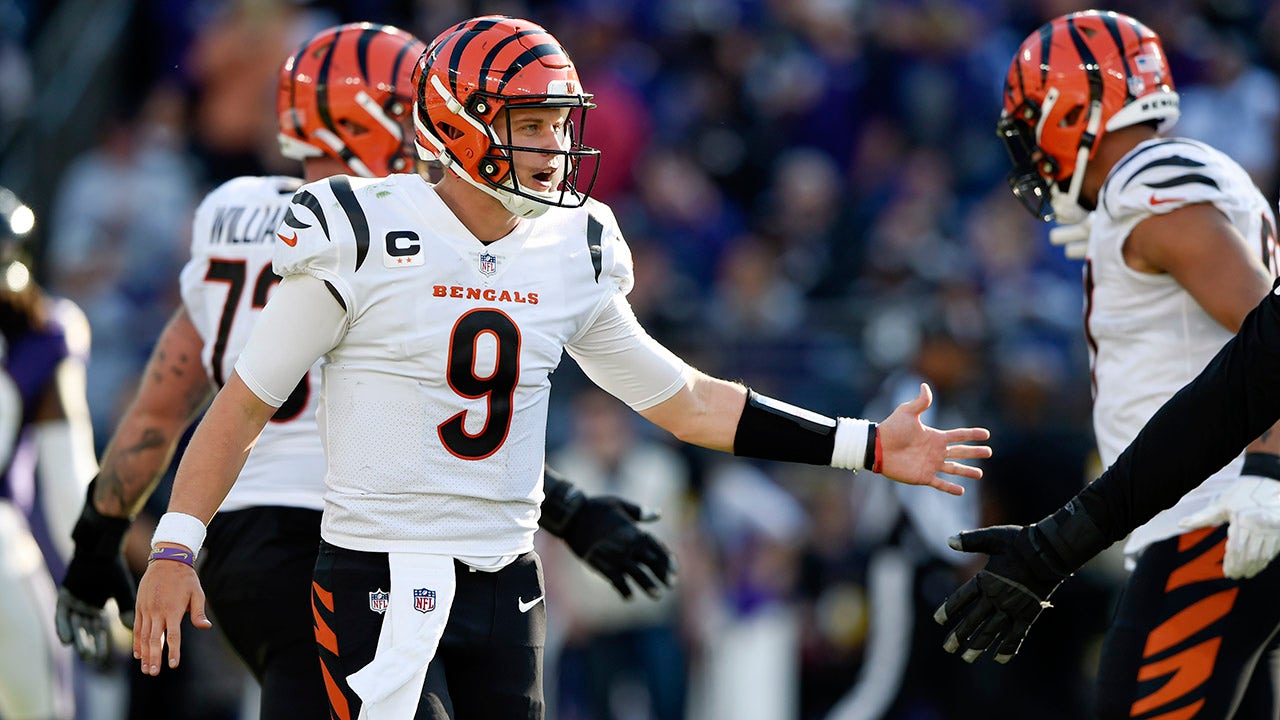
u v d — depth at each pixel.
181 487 11.64
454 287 11.77
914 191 35.59
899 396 23.94
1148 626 14.02
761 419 13.09
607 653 27.44
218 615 14.39
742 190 38.31
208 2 41.50
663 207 36.41
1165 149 14.02
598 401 27.58
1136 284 14.17
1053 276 33.84
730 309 32.94
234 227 14.70
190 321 14.91
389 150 15.07
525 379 11.95
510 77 11.66
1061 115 14.78
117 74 41.38
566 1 41.06
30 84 39.53
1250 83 39.06
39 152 38.84
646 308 32.72
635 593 27.59
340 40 15.14
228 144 38.28
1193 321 14.01
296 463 14.20
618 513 16.52
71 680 20.84
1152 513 12.37
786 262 34.88
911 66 38.16
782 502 28.83
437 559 11.79
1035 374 27.38
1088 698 26.95
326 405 11.99
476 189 11.96
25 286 19.56
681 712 27.86
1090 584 27.08
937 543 23.08
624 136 36.88
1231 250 13.59
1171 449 12.14
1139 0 39.97
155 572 11.45
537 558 12.49
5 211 19.56
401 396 11.72
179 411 14.95
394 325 11.65
